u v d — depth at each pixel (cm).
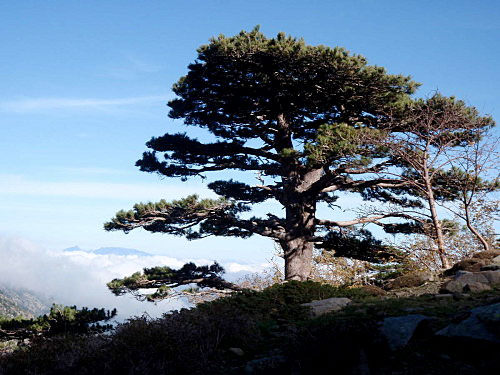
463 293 1084
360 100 2188
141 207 2503
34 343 1013
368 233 2352
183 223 2628
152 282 2664
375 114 2283
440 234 1883
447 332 694
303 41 1945
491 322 655
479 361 635
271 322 1112
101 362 800
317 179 2453
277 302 1294
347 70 1986
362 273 2530
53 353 924
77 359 838
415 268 1998
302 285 1368
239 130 2491
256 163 2511
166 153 2566
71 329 1678
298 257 2389
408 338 723
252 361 793
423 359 667
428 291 1279
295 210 2409
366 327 741
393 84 2128
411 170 2253
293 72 2044
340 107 2269
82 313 1722
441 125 1973
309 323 970
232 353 865
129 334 847
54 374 840
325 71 2005
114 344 831
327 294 1326
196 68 2188
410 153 1977
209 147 2448
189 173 2608
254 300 1285
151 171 2580
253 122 2461
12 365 913
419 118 2053
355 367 658
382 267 2427
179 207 2483
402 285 1454
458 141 2131
